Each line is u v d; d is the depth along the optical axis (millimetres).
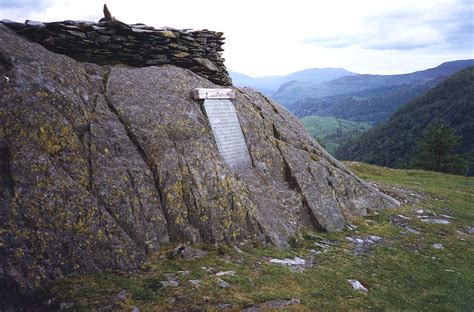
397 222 21719
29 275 8953
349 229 19250
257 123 20875
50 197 10250
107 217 11047
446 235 20453
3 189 9789
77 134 12531
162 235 12414
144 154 13820
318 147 25016
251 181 17562
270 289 10758
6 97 11180
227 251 12891
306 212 18875
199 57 21312
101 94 14773
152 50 18953
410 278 14164
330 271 13328
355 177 25359
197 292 9625
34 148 10867
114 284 9500
